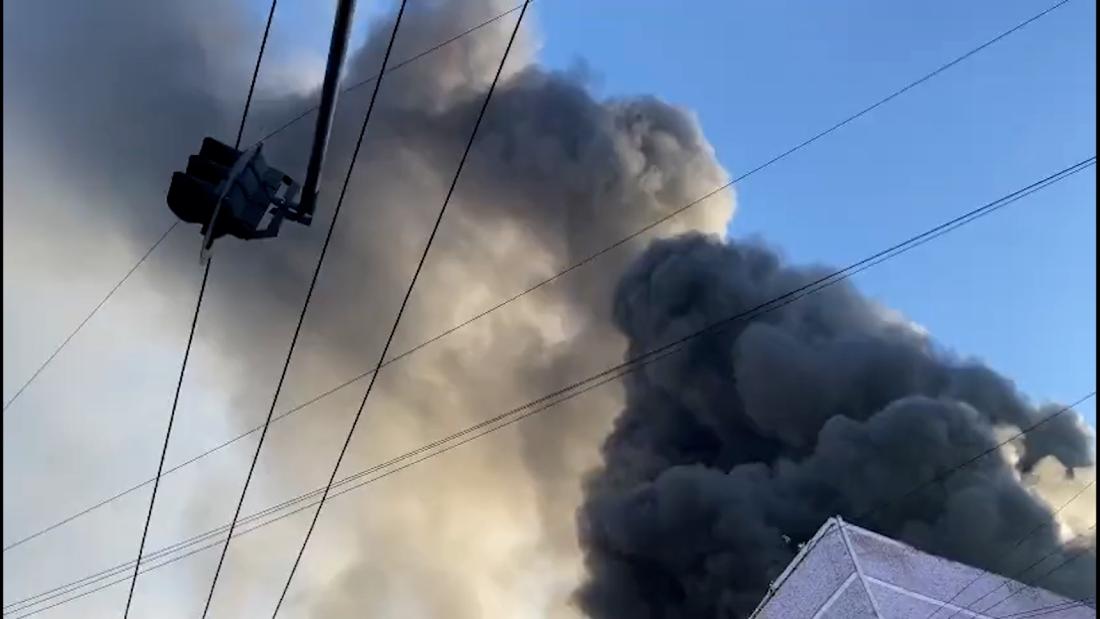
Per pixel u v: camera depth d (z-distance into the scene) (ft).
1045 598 45.91
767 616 48.16
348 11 15.08
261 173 16.85
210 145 16.49
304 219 17.49
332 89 16.10
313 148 16.90
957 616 42.52
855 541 45.50
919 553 46.21
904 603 42.22
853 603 42.70
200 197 15.76
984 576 45.80
